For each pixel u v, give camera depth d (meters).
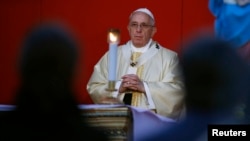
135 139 9.62
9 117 6.11
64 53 6.20
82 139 6.00
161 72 16.66
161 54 16.98
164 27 19.61
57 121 6.05
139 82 15.75
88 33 19.92
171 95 15.67
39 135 5.99
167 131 6.93
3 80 20.08
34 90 6.12
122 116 9.28
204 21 19.36
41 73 6.14
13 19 20.22
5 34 20.19
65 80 6.20
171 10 19.61
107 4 19.94
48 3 20.14
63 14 20.09
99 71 16.89
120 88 15.70
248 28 18.77
